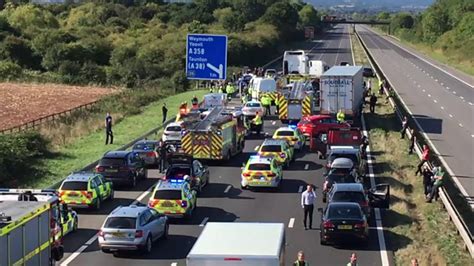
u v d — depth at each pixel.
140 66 151.62
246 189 56.97
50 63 160.12
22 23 195.88
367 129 87.44
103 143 77.38
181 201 46.06
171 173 54.28
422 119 95.94
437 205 51.12
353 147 61.94
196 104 92.69
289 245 41.34
